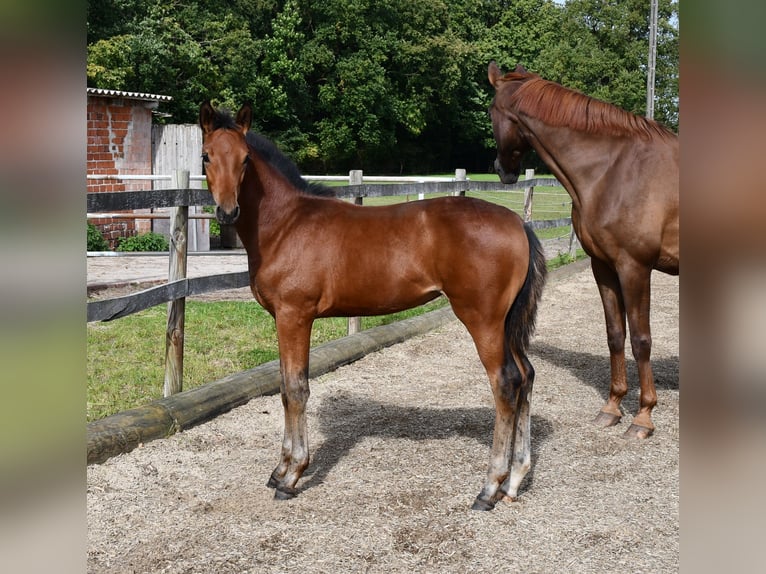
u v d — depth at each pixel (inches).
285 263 139.3
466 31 1637.6
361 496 145.1
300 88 1261.1
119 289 330.0
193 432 179.8
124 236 515.5
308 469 160.1
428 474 156.0
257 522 134.6
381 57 1275.8
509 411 135.9
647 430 179.2
